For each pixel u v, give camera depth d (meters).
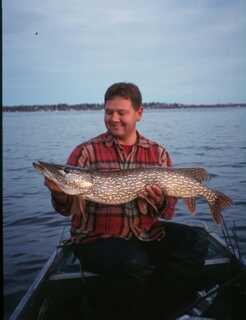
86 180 1.32
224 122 16.33
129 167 1.43
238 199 3.40
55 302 1.40
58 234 2.66
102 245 1.32
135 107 1.41
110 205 1.39
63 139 10.50
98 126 16.27
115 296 1.40
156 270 1.46
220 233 2.55
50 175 1.28
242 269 1.36
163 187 1.39
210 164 5.39
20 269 2.09
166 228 1.49
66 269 1.55
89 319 1.28
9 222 2.93
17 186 4.36
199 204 3.35
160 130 12.34
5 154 7.38
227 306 1.27
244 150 6.88
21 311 1.13
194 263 1.45
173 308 1.33
